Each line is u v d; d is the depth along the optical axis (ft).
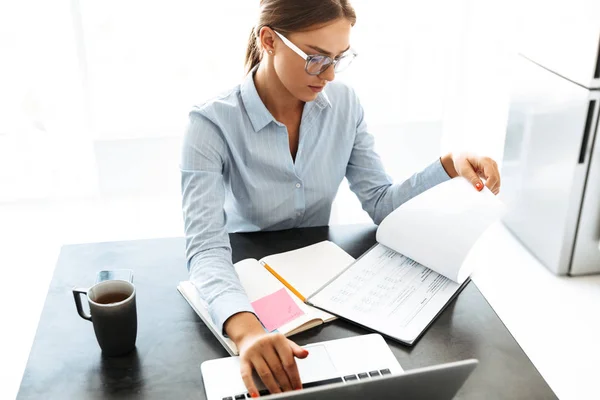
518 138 8.90
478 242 4.24
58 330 3.76
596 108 7.41
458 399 3.26
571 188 7.83
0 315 7.69
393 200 5.09
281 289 4.06
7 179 10.27
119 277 4.19
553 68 7.97
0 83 9.62
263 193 5.09
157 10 9.71
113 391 3.31
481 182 4.42
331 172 5.29
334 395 2.40
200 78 10.22
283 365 3.28
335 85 5.21
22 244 9.27
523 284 8.15
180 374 3.43
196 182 4.61
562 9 7.68
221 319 3.62
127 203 10.44
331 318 3.85
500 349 3.62
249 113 4.83
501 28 10.32
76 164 10.34
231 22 9.89
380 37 10.38
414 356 3.56
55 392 3.30
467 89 10.80
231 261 4.31
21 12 9.29
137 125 10.43
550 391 3.32
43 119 9.90
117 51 9.88
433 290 4.09
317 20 4.17
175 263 4.46
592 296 7.91
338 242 4.70
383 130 11.04
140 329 3.76
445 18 10.42
